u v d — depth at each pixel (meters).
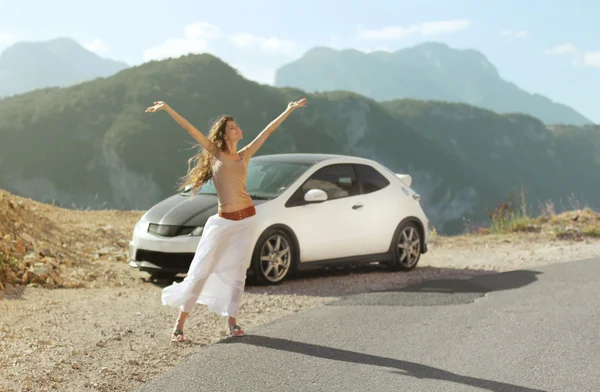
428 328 6.15
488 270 10.22
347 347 5.45
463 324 6.31
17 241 9.25
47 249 9.56
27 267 8.52
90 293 7.86
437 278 9.24
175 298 5.52
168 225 8.35
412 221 9.98
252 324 6.36
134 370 4.78
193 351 5.33
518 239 15.16
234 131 5.42
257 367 4.84
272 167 9.20
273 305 7.26
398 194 9.85
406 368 4.85
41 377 4.53
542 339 5.74
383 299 7.56
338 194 9.14
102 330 6.00
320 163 9.19
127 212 16.45
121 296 7.76
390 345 5.52
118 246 11.99
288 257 8.52
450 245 14.56
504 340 5.71
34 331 5.91
